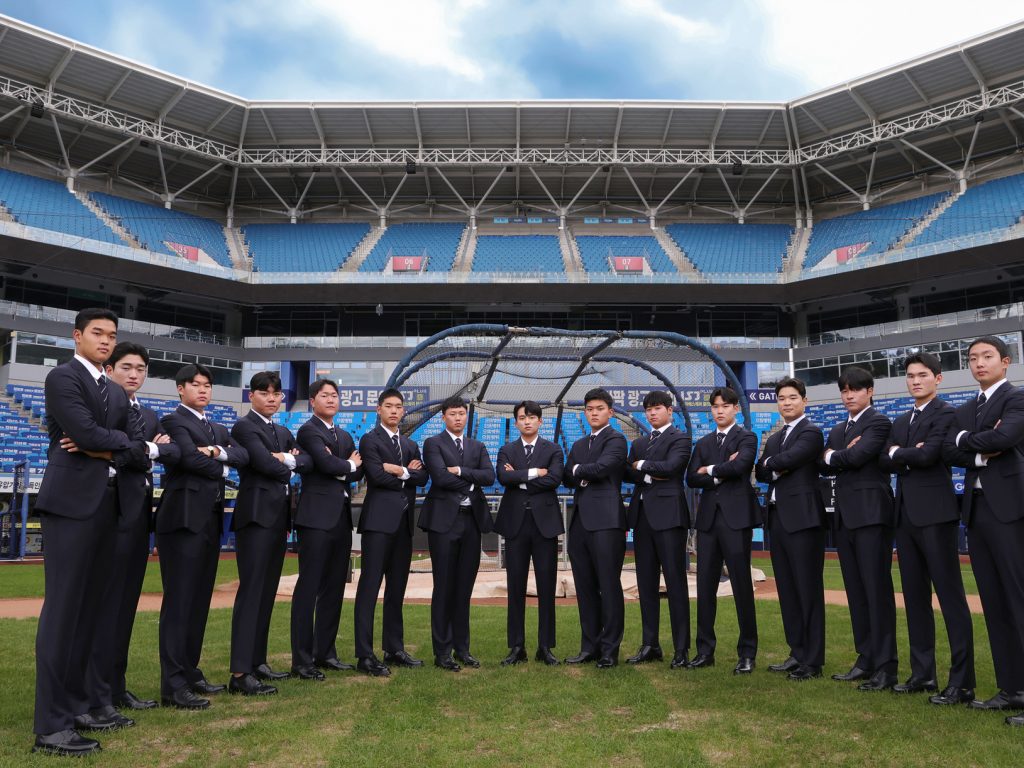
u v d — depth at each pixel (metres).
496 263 32.09
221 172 32.62
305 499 5.80
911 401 27.88
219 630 8.01
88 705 4.28
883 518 5.41
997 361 4.82
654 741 3.96
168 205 32.66
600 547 6.19
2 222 24.88
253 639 5.17
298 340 31.22
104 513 4.27
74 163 31.25
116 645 4.70
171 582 4.91
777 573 6.02
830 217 34.09
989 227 27.31
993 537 4.67
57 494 4.07
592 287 29.81
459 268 31.64
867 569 5.41
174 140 30.06
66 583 4.02
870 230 31.22
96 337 4.31
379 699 4.83
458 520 6.25
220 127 31.02
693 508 13.40
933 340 28.17
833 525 5.80
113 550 4.36
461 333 10.88
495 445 22.89
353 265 31.56
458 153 32.44
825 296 29.41
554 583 6.35
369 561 5.94
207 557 5.11
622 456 6.41
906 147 30.80
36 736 3.90
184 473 5.06
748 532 6.11
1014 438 4.48
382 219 34.72
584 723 4.34
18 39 25.77
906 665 6.16
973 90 28.17
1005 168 30.56
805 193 33.41
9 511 20.61
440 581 6.11
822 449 5.85
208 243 31.91
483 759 3.67
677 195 35.34
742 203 35.59
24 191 28.41
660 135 32.16
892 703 4.77
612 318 33.16
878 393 28.75
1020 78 27.30
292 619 5.63
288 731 4.12
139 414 4.70
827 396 30.12
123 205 31.17
